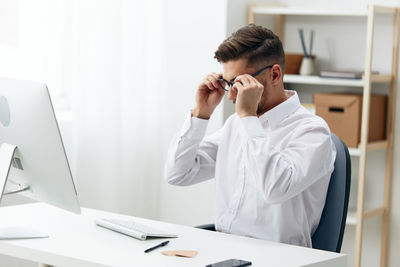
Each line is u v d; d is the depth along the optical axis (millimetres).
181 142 2316
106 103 3266
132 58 3404
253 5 3604
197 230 2037
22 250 1792
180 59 3523
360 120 3428
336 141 2162
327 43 3730
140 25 3416
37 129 1814
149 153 3592
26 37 3186
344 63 3693
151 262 1654
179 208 3602
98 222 2035
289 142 2047
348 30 3668
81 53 3182
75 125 3191
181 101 3537
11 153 1883
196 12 3467
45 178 1872
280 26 3820
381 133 3545
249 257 1738
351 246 3678
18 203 3049
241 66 2098
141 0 3402
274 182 1925
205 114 2311
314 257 1767
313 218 2109
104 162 3297
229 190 2246
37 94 1789
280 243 1907
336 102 3443
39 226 2016
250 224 2131
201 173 2422
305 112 2170
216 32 3430
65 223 2061
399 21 3506
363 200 3346
